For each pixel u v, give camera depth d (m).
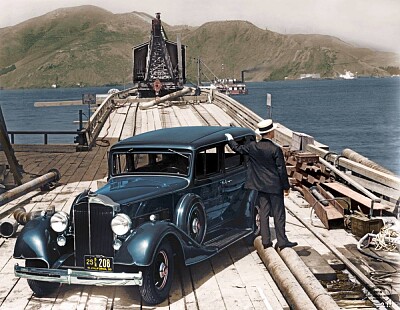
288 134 18.31
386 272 8.05
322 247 9.31
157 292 6.90
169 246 7.12
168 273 7.10
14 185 15.66
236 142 8.87
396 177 11.45
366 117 92.00
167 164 8.02
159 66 54.53
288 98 169.75
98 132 27.69
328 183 12.69
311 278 7.02
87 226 6.86
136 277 6.57
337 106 123.56
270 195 8.20
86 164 19.73
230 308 6.89
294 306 6.45
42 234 7.12
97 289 7.65
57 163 20.05
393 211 11.03
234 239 8.49
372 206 10.11
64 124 80.62
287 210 12.09
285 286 6.91
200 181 8.05
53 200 13.73
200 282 7.81
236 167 9.00
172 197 7.59
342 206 10.76
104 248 6.81
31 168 18.98
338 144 58.69
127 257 6.63
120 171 8.26
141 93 54.88
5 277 8.30
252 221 9.12
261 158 8.14
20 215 10.55
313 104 134.00
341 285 7.73
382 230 9.48
